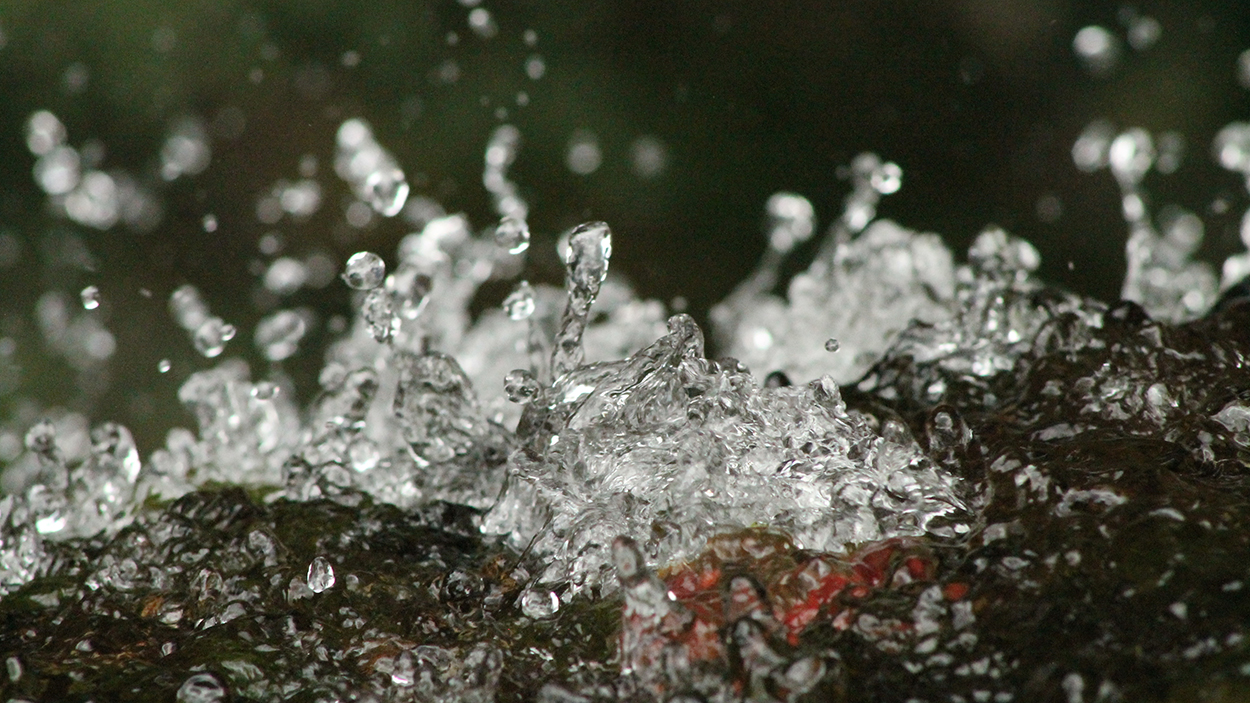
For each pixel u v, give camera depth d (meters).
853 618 0.87
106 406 1.87
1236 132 1.70
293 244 2.01
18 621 0.91
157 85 2.06
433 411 0.95
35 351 1.90
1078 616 0.86
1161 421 0.90
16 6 2.02
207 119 2.06
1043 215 2.03
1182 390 0.91
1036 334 0.93
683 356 0.91
